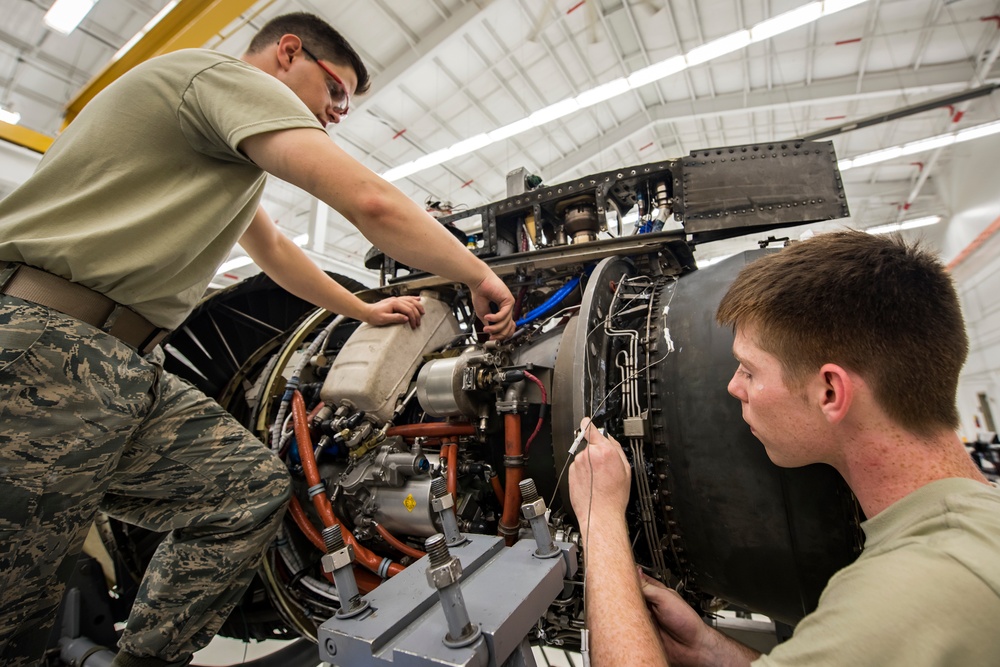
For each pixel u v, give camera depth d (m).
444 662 0.70
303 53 1.40
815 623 0.62
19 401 0.90
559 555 1.02
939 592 0.53
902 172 10.43
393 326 1.78
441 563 0.76
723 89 7.95
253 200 1.29
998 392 8.88
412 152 8.51
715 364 1.25
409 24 6.07
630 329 1.54
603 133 8.92
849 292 0.72
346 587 0.92
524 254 1.97
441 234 1.19
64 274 0.96
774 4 6.16
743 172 1.80
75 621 1.73
